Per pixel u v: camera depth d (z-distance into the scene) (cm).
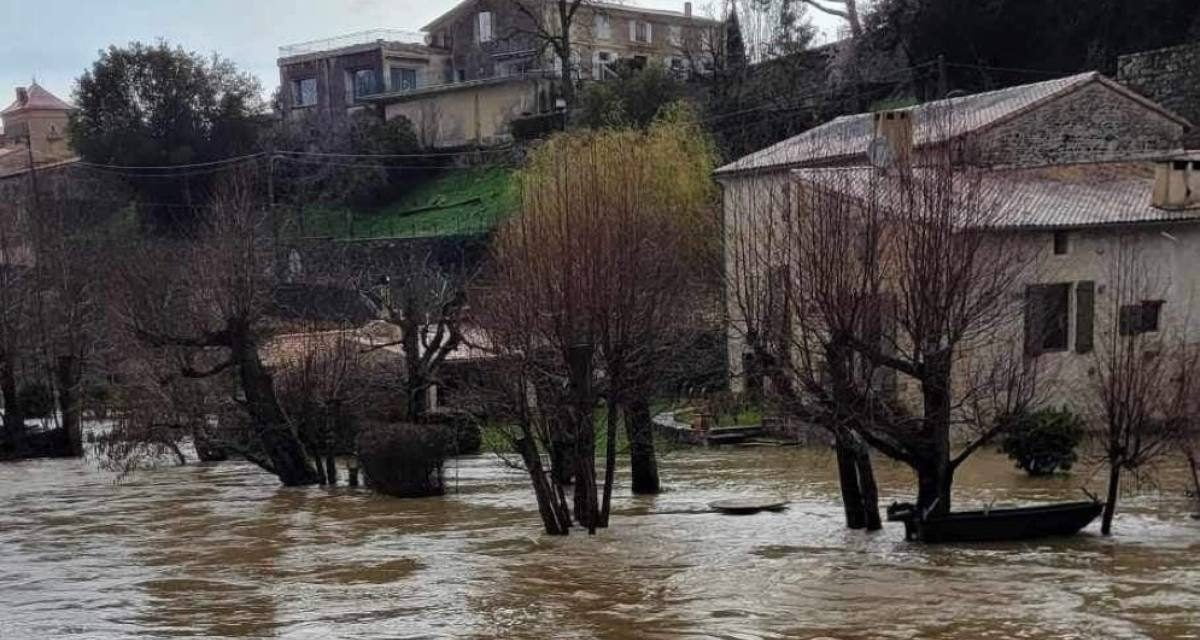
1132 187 2869
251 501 2450
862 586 1429
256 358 2641
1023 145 3034
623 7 7350
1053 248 2698
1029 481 2302
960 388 2280
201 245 2959
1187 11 3828
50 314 3881
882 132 2642
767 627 1270
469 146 6009
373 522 2109
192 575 1677
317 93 7538
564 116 5131
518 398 1812
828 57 5034
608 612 1359
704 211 3506
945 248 1638
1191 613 1279
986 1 4134
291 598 1498
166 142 5962
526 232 1931
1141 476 2073
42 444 3631
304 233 5166
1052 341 2725
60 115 9525
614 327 1784
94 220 5534
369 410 2939
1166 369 2384
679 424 3269
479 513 2162
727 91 4962
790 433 2888
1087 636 1202
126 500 2550
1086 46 4047
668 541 1772
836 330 1633
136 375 2752
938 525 1642
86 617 1434
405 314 2764
